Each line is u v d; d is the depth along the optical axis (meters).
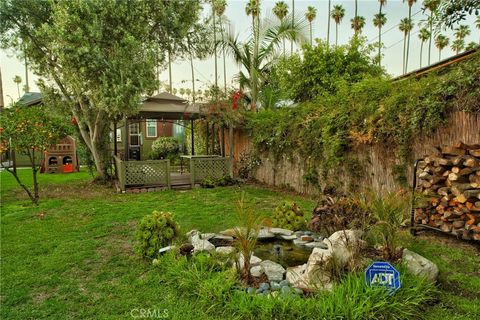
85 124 8.38
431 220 3.71
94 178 8.95
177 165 13.34
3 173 11.08
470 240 3.47
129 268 3.02
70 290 2.58
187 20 8.14
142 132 15.34
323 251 2.74
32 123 5.85
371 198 3.02
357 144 5.23
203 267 2.74
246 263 2.65
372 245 2.93
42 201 6.29
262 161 8.61
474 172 3.24
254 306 2.16
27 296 2.48
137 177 7.83
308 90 9.71
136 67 6.93
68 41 6.41
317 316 2.05
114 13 6.68
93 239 3.92
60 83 7.72
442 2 3.05
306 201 6.18
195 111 8.62
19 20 7.22
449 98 3.73
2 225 4.55
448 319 2.07
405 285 2.28
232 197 6.68
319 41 9.62
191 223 4.60
